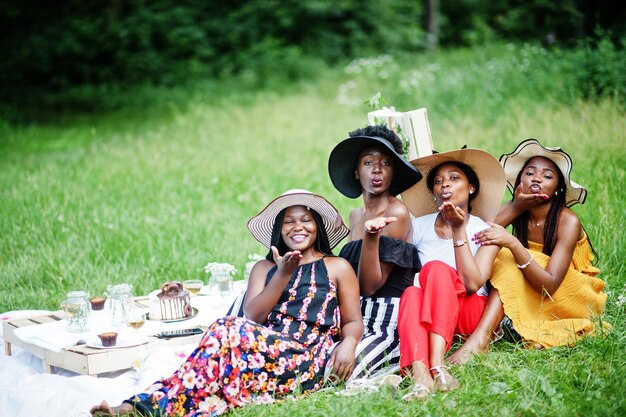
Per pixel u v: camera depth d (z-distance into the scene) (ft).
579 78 36.09
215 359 13.10
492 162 15.70
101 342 14.89
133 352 14.85
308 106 51.13
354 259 15.52
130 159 38.83
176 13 70.64
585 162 25.93
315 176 32.96
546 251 15.96
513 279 15.34
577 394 13.00
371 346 14.51
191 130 46.68
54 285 22.27
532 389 13.14
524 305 15.38
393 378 13.57
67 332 15.76
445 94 41.81
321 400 12.99
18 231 26.21
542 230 16.11
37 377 15.14
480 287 15.07
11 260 24.25
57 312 17.52
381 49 71.56
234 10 73.67
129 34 68.85
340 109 49.26
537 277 15.20
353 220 16.42
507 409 12.47
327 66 66.18
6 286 22.29
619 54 36.01
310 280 14.46
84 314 15.78
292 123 46.06
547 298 15.57
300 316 14.23
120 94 63.31
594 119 30.30
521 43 55.16
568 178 15.70
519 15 61.77
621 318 16.20
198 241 24.88
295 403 13.03
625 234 20.02
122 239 25.27
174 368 14.58
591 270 16.42
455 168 15.99
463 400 12.79
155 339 15.38
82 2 73.10
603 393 12.96
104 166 37.50
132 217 27.89
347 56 71.15
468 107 38.73
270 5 72.28
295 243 14.75
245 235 25.43
